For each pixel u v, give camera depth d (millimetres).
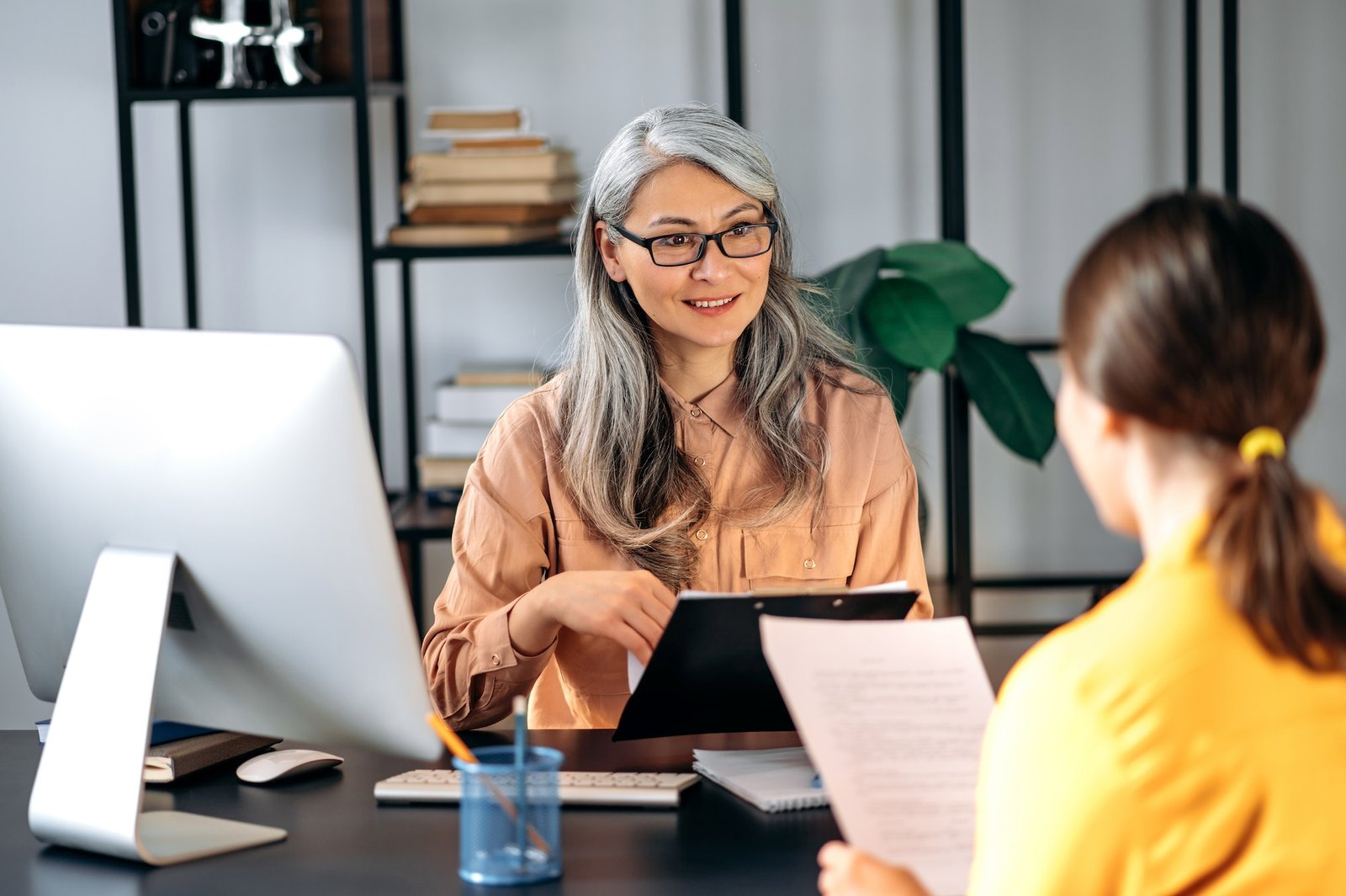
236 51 2732
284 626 1222
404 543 2639
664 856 1194
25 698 3141
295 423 1169
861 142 3020
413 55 3023
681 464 1796
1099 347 830
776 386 1807
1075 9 2980
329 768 1466
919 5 2986
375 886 1140
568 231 2879
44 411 1281
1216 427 814
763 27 3000
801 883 1134
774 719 1414
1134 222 842
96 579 1274
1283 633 781
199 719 1344
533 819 1149
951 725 1026
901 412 2564
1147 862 797
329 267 3074
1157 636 806
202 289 3076
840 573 1804
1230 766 784
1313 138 2992
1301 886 783
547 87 3023
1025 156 3010
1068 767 809
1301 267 829
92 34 3020
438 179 2701
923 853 971
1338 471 3064
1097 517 3096
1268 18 2975
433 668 1680
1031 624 2967
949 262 2635
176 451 1225
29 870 1207
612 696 1790
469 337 3102
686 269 1688
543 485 1812
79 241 3062
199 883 1158
